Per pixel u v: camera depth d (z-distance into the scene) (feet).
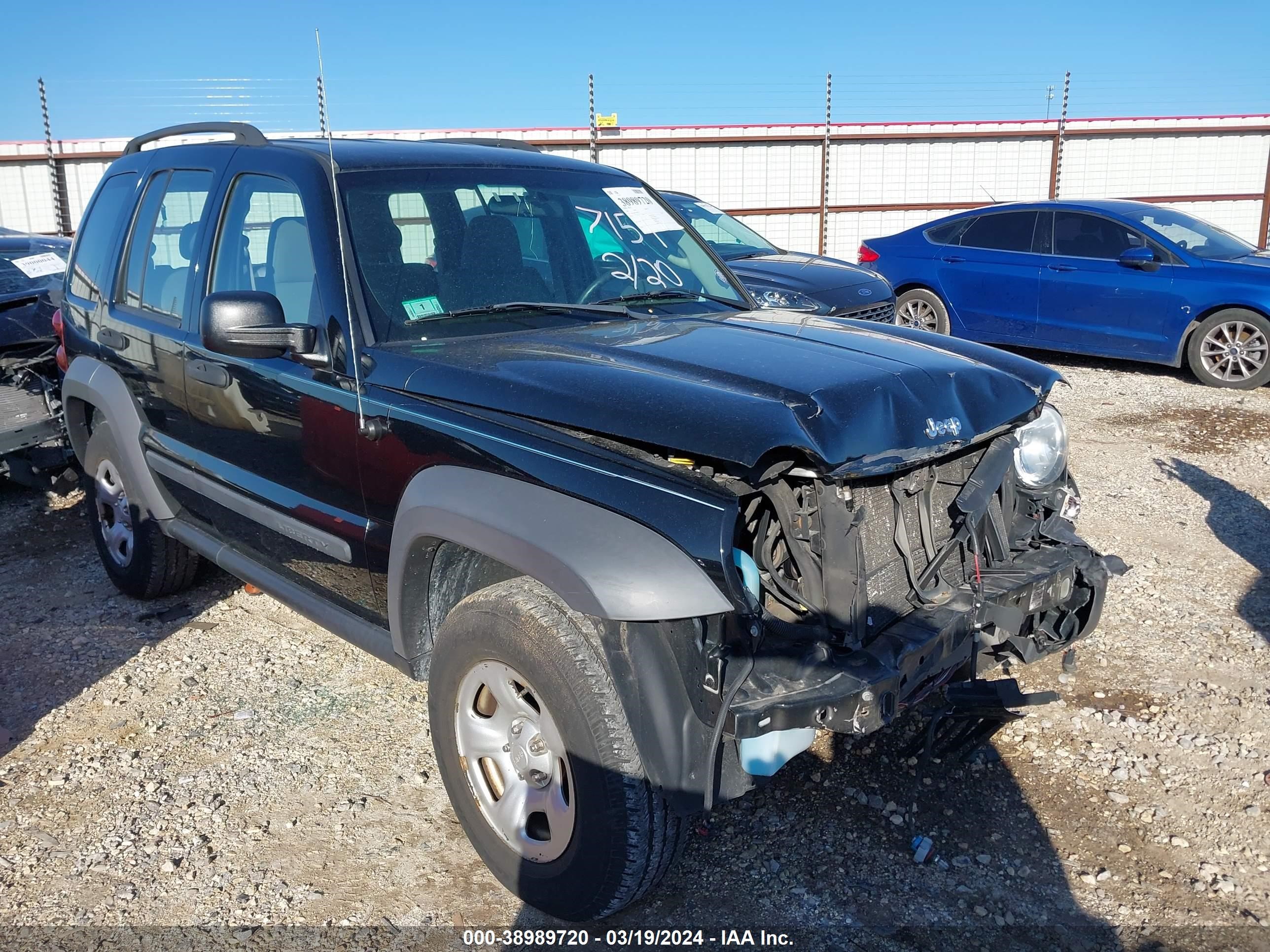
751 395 7.97
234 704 12.75
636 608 7.18
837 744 11.32
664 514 7.42
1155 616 14.58
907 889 9.19
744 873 9.45
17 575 17.48
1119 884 9.21
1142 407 28.02
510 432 8.41
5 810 10.63
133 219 14.23
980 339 35.09
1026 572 9.54
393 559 9.28
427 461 8.95
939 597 8.83
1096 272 32.01
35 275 22.16
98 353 14.67
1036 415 9.89
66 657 14.10
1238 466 22.15
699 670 7.46
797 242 58.90
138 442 14.02
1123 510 19.30
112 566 15.93
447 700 9.05
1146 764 10.99
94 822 10.40
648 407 7.84
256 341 9.66
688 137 56.24
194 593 16.24
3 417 20.31
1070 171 57.93
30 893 9.34
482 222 11.26
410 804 10.63
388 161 11.18
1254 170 58.03
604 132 55.77
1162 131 57.06
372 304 9.97
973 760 11.05
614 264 12.03
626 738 7.75
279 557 11.68
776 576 8.28
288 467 10.85
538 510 7.87
